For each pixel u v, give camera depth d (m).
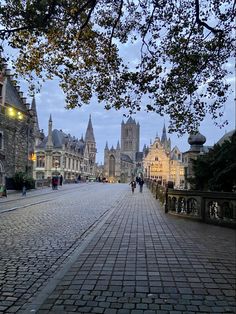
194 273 6.28
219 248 8.36
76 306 4.72
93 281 5.78
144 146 160.50
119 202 22.88
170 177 120.12
